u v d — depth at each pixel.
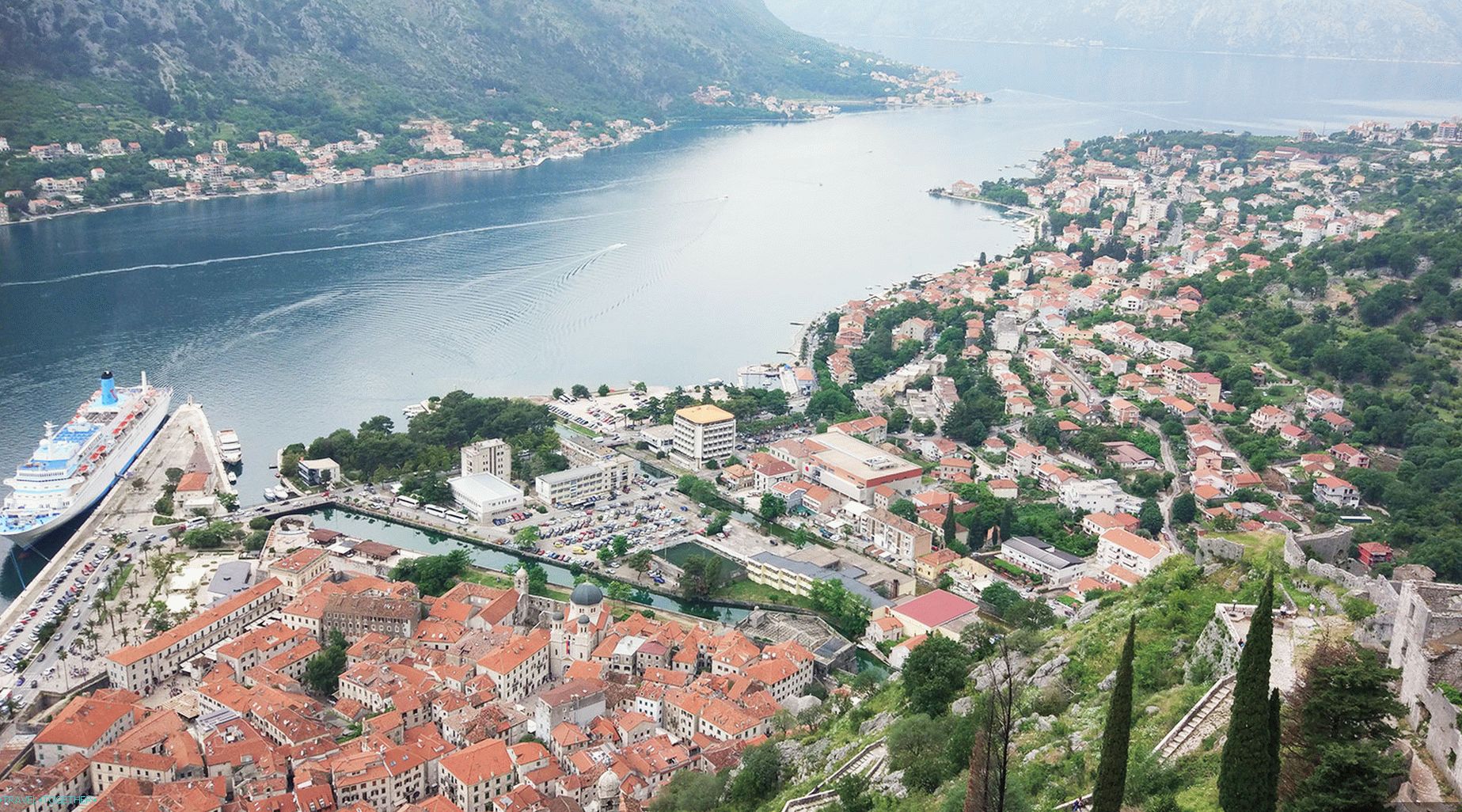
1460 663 159.00
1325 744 152.50
